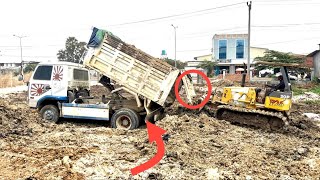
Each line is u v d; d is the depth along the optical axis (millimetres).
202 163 7758
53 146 8930
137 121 11703
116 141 9695
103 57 11945
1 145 8719
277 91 12234
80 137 10094
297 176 7090
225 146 9219
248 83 30203
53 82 12477
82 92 13688
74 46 77438
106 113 12023
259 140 10227
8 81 39094
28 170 7082
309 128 12875
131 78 11789
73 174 6914
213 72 60531
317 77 43219
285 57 46656
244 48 64125
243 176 6973
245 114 12359
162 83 11562
